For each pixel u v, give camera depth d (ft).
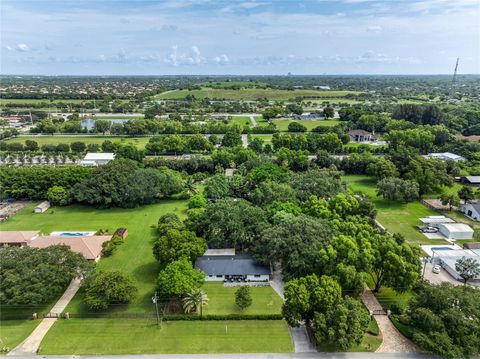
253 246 245.24
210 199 353.31
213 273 223.51
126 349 166.09
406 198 355.15
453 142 565.94
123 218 325.42
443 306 164.66
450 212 334.85
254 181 359.05
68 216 329.72
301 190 322.14
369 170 430.61
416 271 193.77
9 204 359.05
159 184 358.43
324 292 169.58
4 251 208.74
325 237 216.74
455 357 145.89
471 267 213.66
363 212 293.23
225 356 161.48
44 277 190.60
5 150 549.95
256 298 206.08
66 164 496.23
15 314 191.52
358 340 155.33
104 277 196.34
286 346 167.22
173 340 171.94
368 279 209.67
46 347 167.22
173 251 217.15
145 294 209.46
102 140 630.74
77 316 189.88
